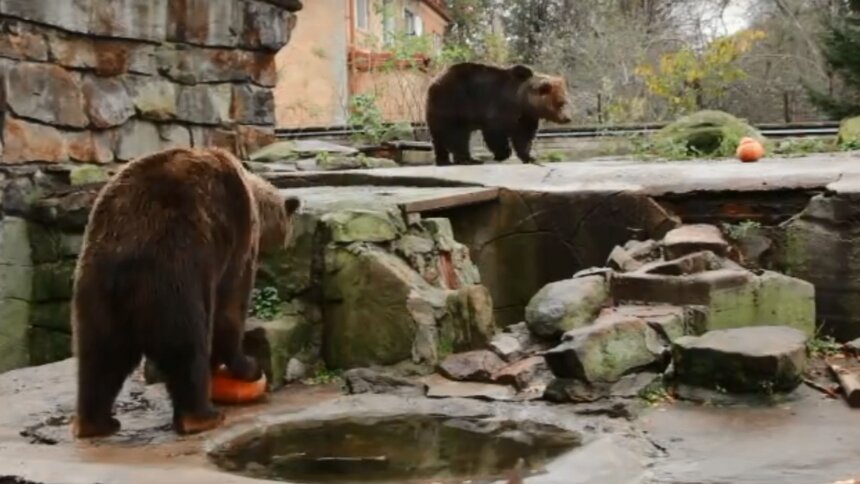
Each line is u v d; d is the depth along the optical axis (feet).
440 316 22.40
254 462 16.84
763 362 18.83
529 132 42.16
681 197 26.81
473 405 19.66
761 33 78.54
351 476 16.06
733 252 25.25
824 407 18.63
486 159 48.65
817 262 24.54
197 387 18.24
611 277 22.77
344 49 78.02
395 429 18.58
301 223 23.20
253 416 19.45
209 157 19.12
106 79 36.65
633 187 27.14
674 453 16.47
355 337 22.57
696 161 36.37
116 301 17.74
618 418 18.49
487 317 22.94
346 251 22.75
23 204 33.53
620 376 19.83
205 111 41.29
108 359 18.10
